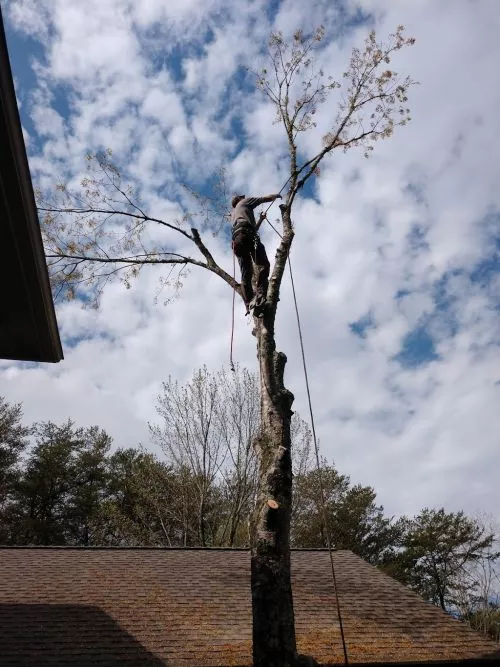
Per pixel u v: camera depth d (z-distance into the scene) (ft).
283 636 13.87
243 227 22.85
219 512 68.28
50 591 30.89
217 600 30.68
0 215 15.70
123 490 86.94
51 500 93.91
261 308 20.45
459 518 100.22
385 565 91.45
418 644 27.73
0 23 11.46
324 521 15.44
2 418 90.68
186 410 67.97
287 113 28.09
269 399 18.38
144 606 29.48
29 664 23.36
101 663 23.84
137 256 28.32
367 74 29.37
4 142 13.26
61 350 24.66
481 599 90.68
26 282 18.92
